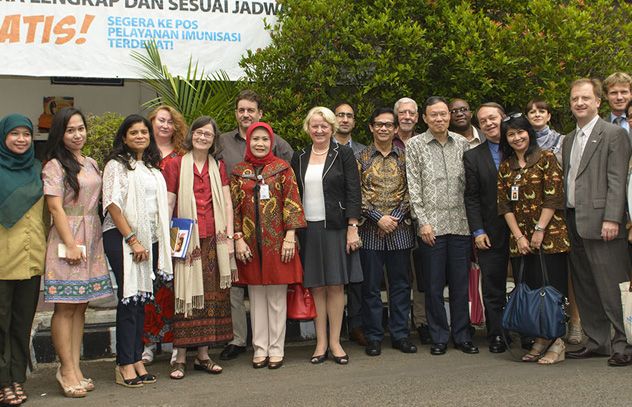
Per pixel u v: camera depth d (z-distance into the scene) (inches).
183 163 203.6
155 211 194.4
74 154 187.0
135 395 184.5
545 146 232.4
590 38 275.7
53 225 183.2
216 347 246.1
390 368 207.3
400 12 278.5
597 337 214.5
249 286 216.1
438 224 225.6
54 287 180.7
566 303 208.8
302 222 209.3
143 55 284.8
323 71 268.8
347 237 218.4
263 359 213.6
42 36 276.1
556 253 212.5
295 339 254.1
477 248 230.4
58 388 194.7
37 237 178.4
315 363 216.1
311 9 270.7
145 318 216.2
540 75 275.1
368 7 281.7
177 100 280.8
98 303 253.6
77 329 191.9
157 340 217.3
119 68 283.4
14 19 273.1
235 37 295.6
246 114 233.0
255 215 209.3
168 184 202.7
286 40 273.3
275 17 299.6
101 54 281.4
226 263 203.0
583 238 207.5
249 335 245.1
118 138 195.5
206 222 203.8
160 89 286.2
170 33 289.0
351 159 219.5
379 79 267.9
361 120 276.1
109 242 189.5
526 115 238.8
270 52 272.2
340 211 215.3
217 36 293.9
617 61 278.7
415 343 245.6
